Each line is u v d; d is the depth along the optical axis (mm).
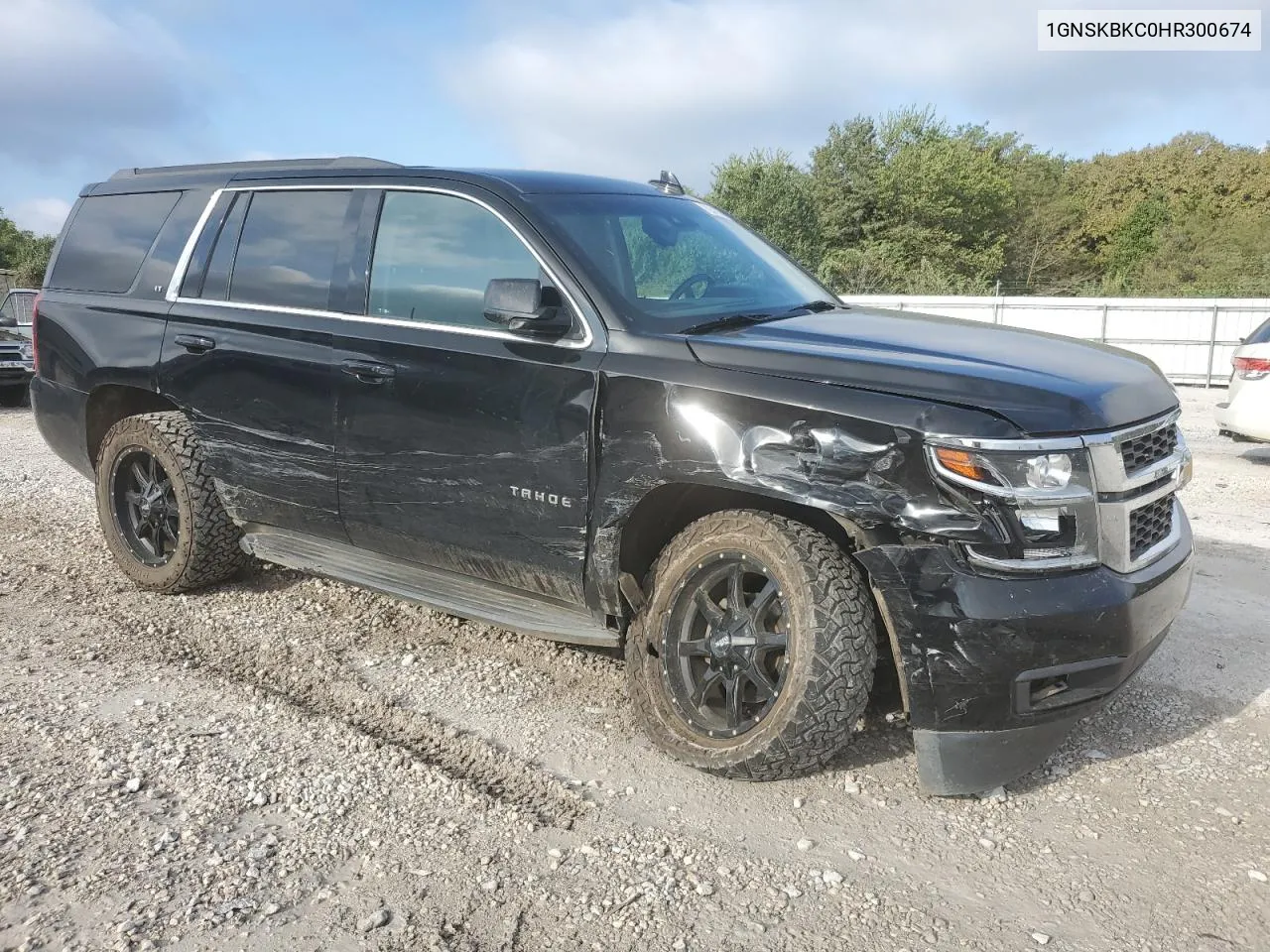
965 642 2752
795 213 46938
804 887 2643
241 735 3496
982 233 51281
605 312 3398
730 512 3193
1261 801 3070
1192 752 3387
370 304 4012
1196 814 2998
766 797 3100
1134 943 2410
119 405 5219
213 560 4855
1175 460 3205
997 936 2439
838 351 3107
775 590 3082
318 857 2756
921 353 3133
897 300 22875
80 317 5105
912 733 3240
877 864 2748
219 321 4473
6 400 15078
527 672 4078
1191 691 3871
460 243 3801
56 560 5672
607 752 3398
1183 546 3285
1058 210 60031
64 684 3930
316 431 4125
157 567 5000
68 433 5242
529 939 2418
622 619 3520
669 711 3309
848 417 2867
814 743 3000
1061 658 2771
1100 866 2734
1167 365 20484
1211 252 50875
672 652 3301
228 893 2584
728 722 3191
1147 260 55688
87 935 2414
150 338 4750
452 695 3855
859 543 2965
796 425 2938
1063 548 2801
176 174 5066
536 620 3656
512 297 3350
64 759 3303
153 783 3145
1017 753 2920
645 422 3195
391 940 2408
